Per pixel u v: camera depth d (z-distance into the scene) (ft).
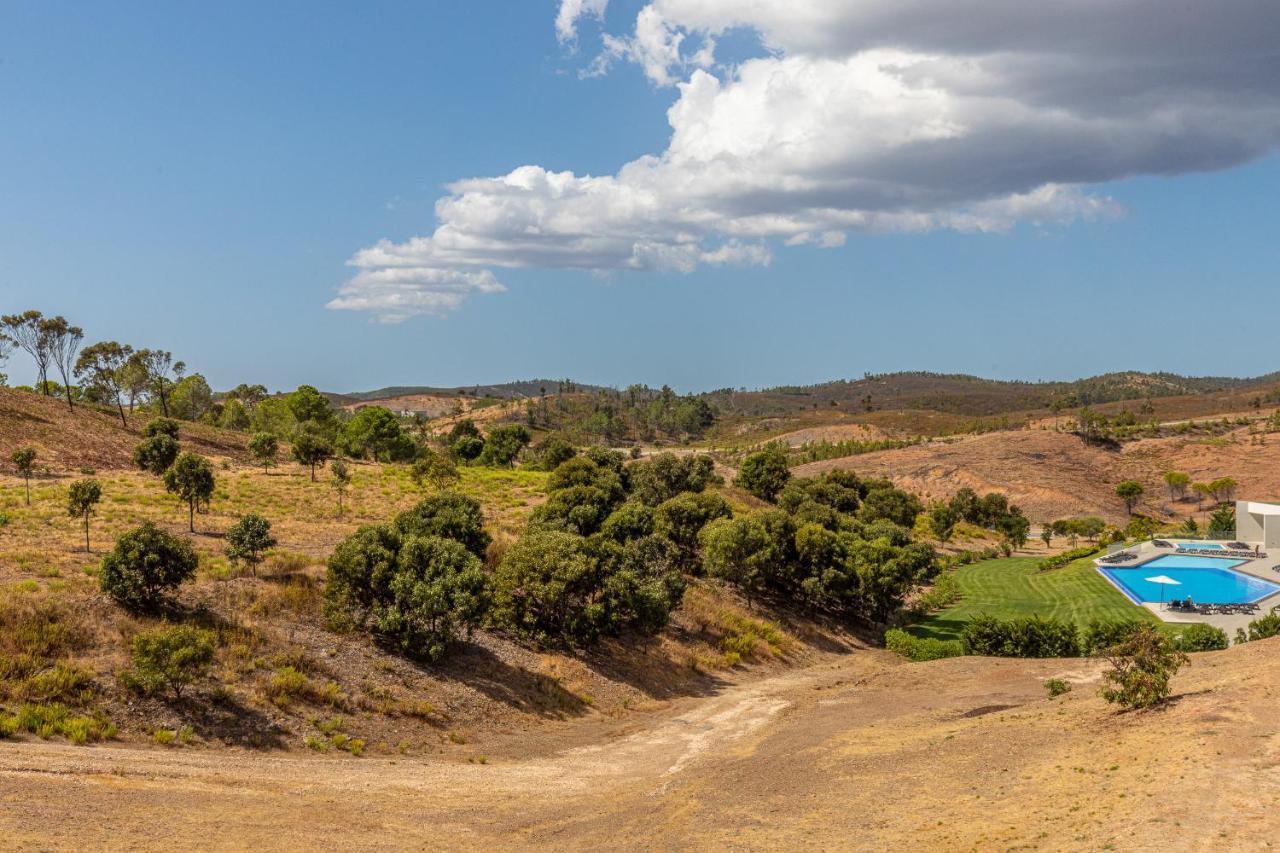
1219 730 67.41
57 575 108.47
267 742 84.38
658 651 144.87
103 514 164.45
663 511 200.54
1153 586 244.83
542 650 130.31
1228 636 172.96
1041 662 133.49
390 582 112.37
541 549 135.85
